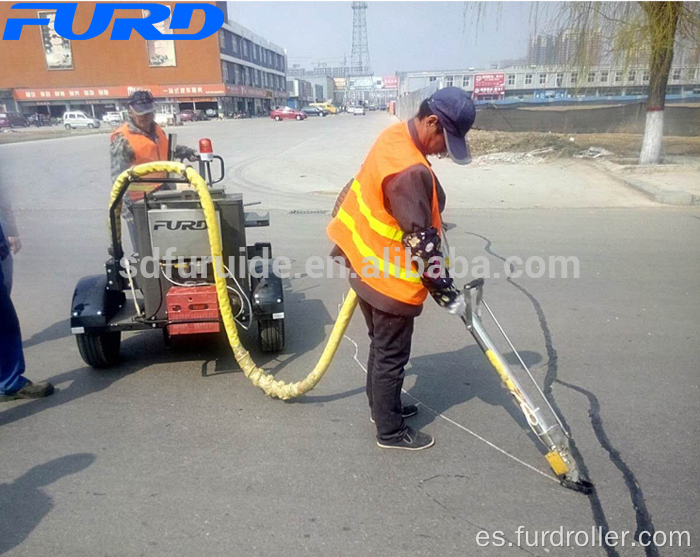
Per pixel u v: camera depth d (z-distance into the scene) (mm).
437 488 2789
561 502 2686
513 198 11883
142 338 4719
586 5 14609
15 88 63562
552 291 5832
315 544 2428
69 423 3395
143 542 2441
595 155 17172
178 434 3266
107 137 31500
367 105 125438
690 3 13422
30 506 2668
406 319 2889
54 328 4957
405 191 2582
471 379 3920
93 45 62938
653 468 2920
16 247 4129
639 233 8477
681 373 3975
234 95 69500
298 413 3494
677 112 23656
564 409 3500
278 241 8219
